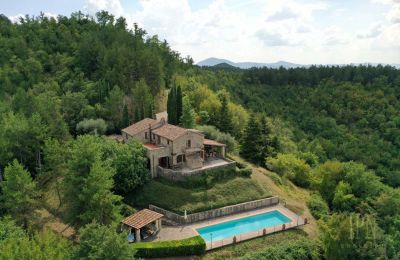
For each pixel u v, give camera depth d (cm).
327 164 7862
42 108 7669
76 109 9288
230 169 6600
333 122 14525
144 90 9800
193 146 6844
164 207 5791
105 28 15138
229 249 4922
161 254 4672
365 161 11925
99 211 4869
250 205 6119
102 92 10056
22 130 6694
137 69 11581
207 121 9675
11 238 3678
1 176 6706
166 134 6844
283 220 5850
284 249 4912
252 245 5034
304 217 6041
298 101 17000
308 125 14888
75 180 5078
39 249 3325
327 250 4697
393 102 14888
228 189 6256
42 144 7125
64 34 14462
